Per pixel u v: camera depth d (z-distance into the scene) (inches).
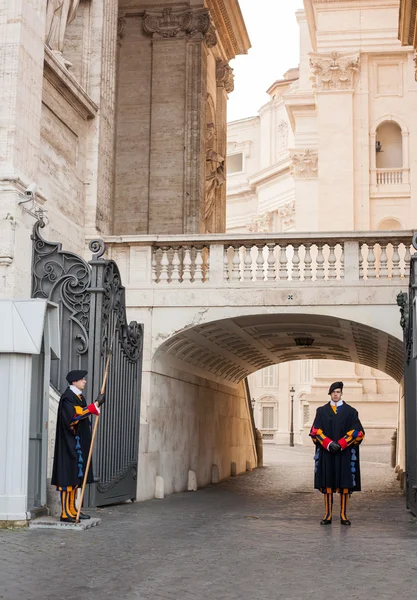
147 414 614.5
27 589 249.9
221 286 621.6
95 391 477.4
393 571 290.8
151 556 314.2
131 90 932.0
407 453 527.5
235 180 2822.3
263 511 519.8
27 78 551.5
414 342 461.1
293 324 687.1
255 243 625.0
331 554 325.7
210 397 846.5
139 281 635.5
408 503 522.0
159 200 908.0
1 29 543.5
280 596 247.8
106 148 708.0
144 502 558.6
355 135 1695.4
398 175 1675.7
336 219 1665.8
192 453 758.5
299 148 1947.6
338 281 609.3
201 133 919.0
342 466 424.5
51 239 601.3
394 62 1708.9
